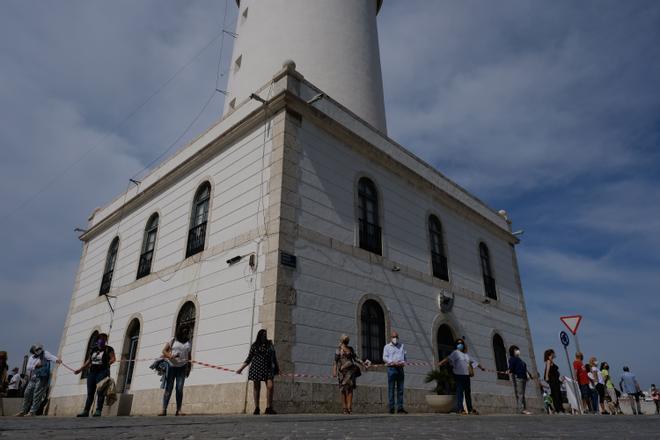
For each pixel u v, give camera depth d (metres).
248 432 3.35
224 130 12.52
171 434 3.15
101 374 8.17
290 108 10.75
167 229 13.32
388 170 13.33
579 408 11.75
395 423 4.56
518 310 17.42
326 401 9.08
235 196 11.12
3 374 10.91
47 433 3.15
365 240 11.62
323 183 10.94
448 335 13.45
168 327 11.57
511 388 15.12
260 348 7.84
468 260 15.57
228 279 10.25
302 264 9.67
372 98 15.93
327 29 15.96
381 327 11.14
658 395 17.81
